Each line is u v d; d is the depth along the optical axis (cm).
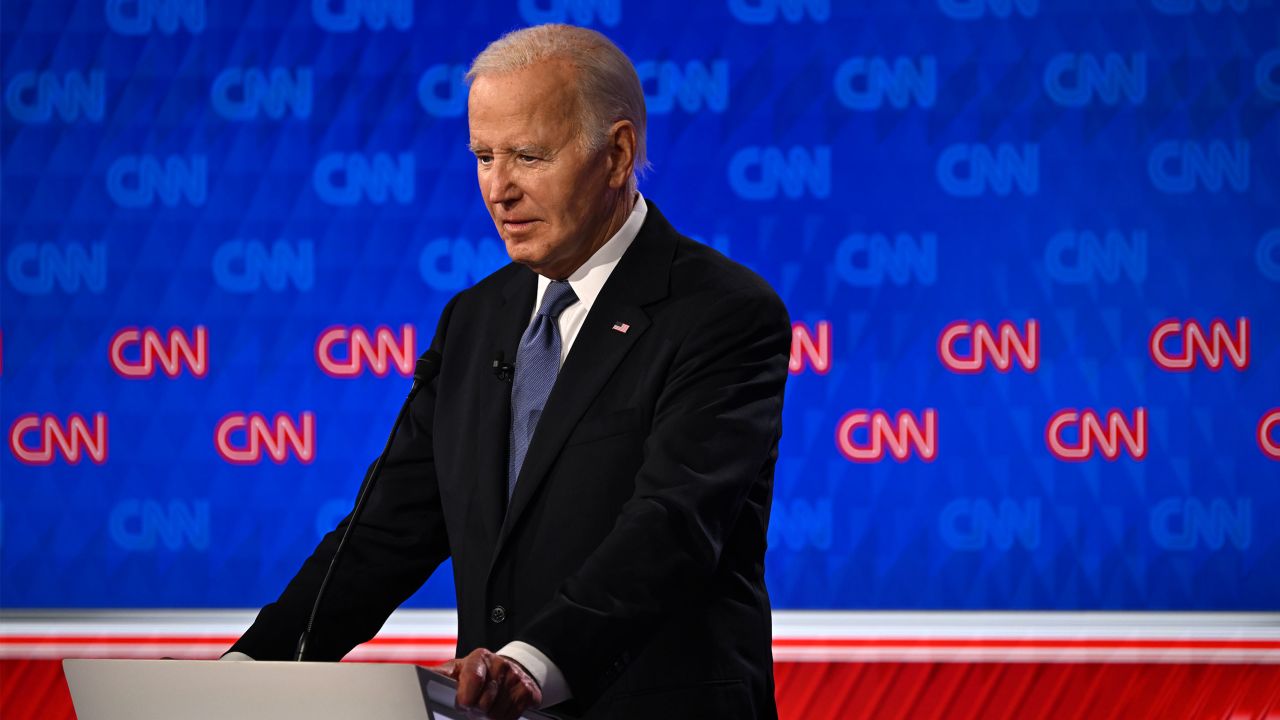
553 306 582
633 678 531
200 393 1232
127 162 1234
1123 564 1202
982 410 1211
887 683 1195
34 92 1233
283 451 1232
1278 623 1188
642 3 1224
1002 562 1205
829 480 1214
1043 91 1211
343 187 1238
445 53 1238
